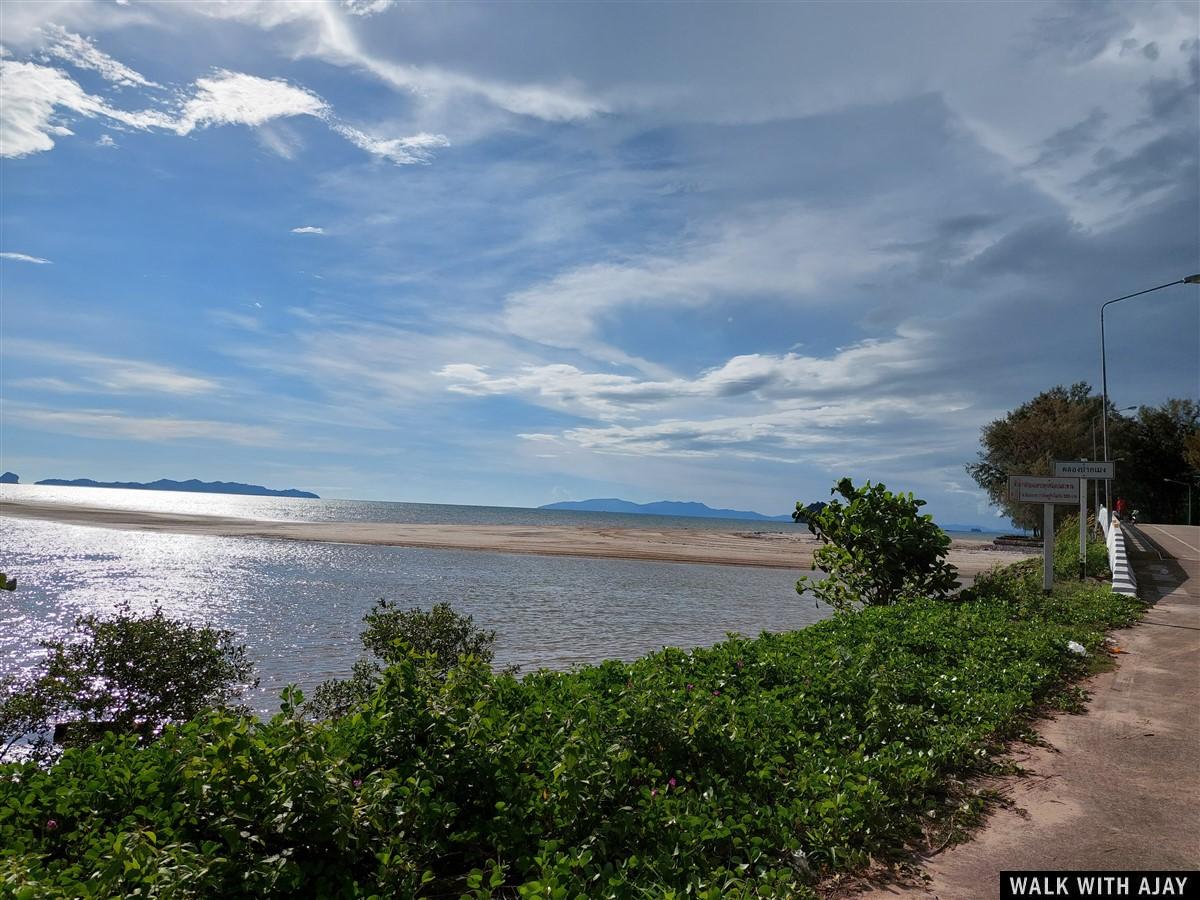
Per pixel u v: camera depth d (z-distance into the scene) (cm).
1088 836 505
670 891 386
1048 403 7631
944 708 777
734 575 3856
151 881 326
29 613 2052
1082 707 829
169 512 10700
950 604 1463
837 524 1644
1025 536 8588
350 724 507
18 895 305
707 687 748
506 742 521
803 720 691
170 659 825
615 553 5025
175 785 422
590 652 1616
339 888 376
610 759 496
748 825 486
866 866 464
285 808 381
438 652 1072
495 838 441
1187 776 618
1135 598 1616
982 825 524
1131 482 7769
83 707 766
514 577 3316
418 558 4172
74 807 415
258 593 2594
